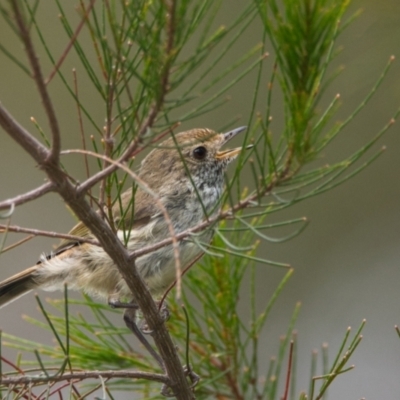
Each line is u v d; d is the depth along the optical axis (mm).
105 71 6590
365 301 16406
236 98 15875
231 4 15609
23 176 17953
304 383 15680
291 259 16547
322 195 16516
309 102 6445
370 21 10781
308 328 16266
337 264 16531
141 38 5891
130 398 15195
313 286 16484
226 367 9273
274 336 16047
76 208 6777
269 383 9242
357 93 15141
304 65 6391
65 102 16734
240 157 6621
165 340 7945
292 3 6285
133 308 9867
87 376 7344
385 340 16453
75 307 16031
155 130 6246
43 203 17797
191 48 15273
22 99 16922
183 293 9305
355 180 16297
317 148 6672
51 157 6238
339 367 7555
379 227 16328
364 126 15539
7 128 6195
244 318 16203
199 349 9422
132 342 14641
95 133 16625
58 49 16438
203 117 15766
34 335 16203
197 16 5957
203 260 9672
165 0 5762
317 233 16531
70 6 16281
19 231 6789
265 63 15922
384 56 10734
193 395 8234
